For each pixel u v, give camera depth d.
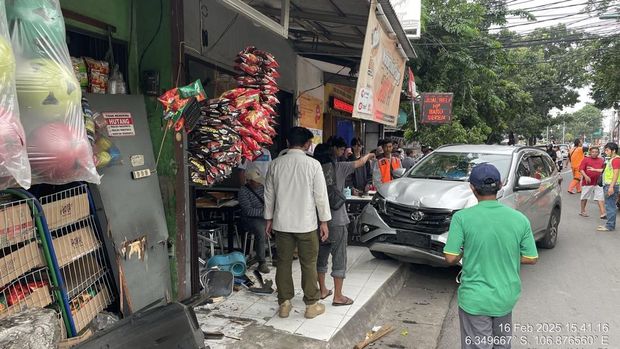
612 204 8.96
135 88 4.04
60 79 2.14
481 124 15.11
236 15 5.98
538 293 5.40
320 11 5.45
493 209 2.80
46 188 3.00
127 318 2.75
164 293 3.81
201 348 2.98
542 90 29.25
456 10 14.09
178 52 3.99
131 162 3.57
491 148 6.99
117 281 3.28
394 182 6.31
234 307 4.47
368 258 6.50
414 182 6.14
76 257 2.97
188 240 4.20
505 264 2.74
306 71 9.05
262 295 4.82
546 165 7.64
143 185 3.67
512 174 6.18
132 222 3.47
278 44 7.49
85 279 3.08
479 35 14.46
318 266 4.73
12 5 2.05
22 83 2.02
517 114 20.72
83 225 3.12
